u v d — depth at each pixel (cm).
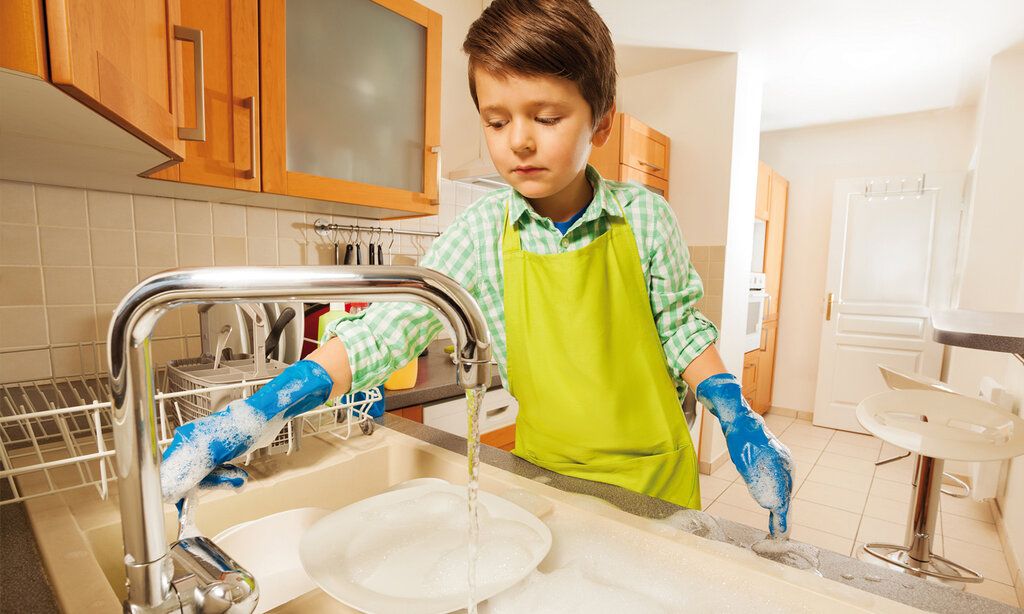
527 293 76
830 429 372
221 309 105
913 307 342
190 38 79
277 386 55
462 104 220
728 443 67
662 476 75
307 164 126
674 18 229
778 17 225
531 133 57
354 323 66
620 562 56
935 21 225
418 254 192
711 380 73
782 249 400
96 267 113
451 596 50
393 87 145
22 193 103
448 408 148
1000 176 258
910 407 161
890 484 275
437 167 157
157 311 33
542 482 71
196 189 113
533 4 54
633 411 76
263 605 62
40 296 106
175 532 63
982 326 120
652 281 80
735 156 270
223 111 108
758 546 55
